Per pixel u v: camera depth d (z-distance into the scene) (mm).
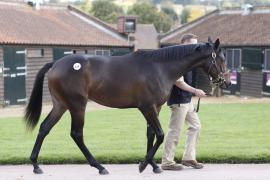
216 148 10641
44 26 29375
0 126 15266
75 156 9727
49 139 12406
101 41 31266
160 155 9844
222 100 28156
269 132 13703
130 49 33281
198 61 8711
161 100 8492
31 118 8828
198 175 8523
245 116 18156
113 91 8391
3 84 24969
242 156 9688
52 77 8461
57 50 28141
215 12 37938
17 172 8852
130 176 8461
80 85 8359
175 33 37375
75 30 31312
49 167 9273
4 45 24891
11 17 28266
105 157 9711
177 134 8891
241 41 31188
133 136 12961
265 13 34719
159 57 8555
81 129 8500
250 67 30781
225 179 8242
